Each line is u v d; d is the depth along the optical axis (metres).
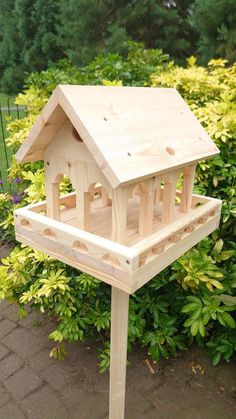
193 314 1.55
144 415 1.52
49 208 1.12
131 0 9.73
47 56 12.16
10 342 1.89
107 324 1.62
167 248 1.00
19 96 2.54
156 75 2.64
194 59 2.76
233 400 1.59
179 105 1.19
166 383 1.67
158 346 1.73
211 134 1.79
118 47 8.63
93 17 9.77
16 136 2.26
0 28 14.42
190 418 1.51
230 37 7.00
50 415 1.51
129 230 1.03
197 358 1.81
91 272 0.93
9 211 2.36
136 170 0.84
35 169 2.26
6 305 2.19
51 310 1.88
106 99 0.91
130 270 0.82
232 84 2.30
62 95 0.83
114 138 0.85
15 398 1.58
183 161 0.99
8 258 1.73
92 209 1.21
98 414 1.51
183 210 1.19
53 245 1.01
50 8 11.73
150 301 1.77
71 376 1.69
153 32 9.68
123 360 1.13
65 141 0.95
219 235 1.88
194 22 7.92
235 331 1.73
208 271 1.54
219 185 1.97
